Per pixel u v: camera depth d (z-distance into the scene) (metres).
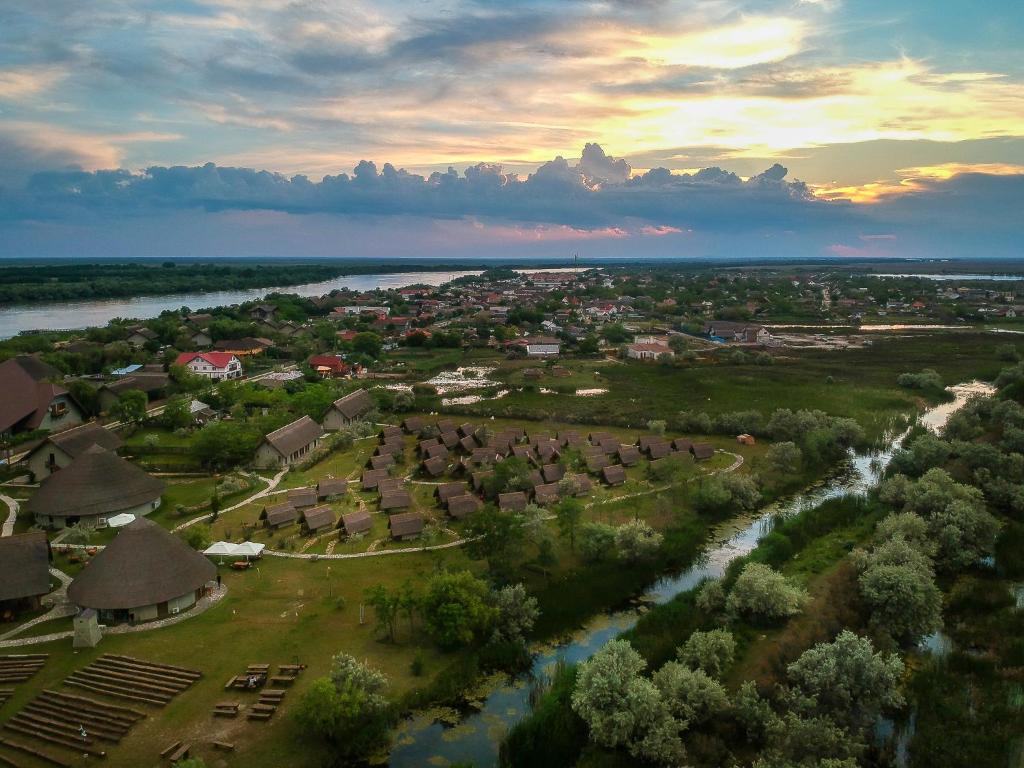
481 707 56.44
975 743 52.62
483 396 170.62
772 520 93.62
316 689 50.81
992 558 83.19
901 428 138.75
